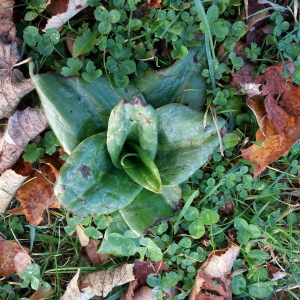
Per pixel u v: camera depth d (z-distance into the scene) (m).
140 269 0.37
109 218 0.35
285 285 0.37
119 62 0.34
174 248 0.35
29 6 0.33
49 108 0.30
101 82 0.32
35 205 0.35
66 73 0.33
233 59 0.34
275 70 0.34
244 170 0.35
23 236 0.37
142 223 0.32
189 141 0.32
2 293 0.37
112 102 0.32
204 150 0.32
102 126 0.32
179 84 0.34
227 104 0.35
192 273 0.36
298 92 0.34
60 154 0.35
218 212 0.37
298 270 0.37
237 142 0.34
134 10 0.34
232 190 0.37
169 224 0.37
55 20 0.33
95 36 0.34
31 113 0.33
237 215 0.37
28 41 0.33
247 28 0.35
